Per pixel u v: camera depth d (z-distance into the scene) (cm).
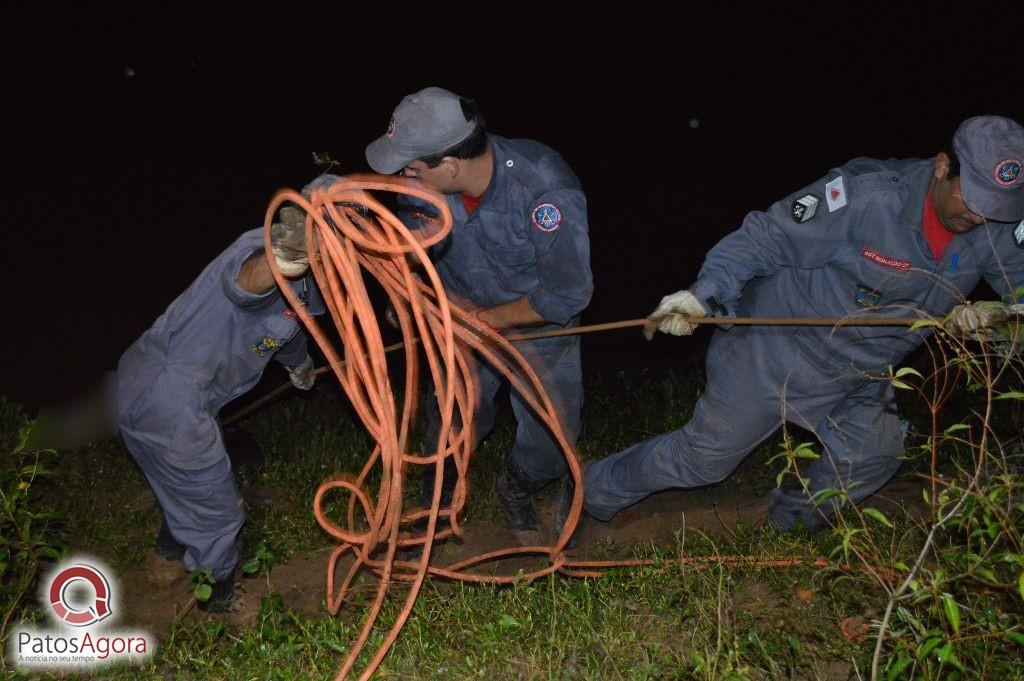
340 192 320
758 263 394
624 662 371
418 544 449
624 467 448
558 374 432
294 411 594
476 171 380
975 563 324
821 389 407
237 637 396
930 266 371
